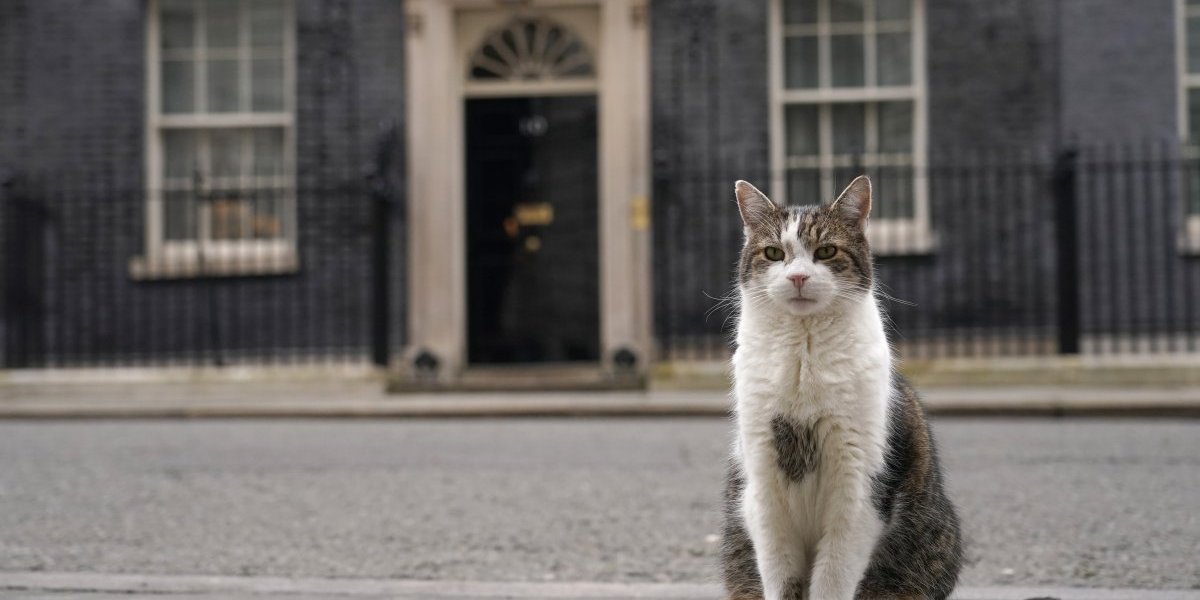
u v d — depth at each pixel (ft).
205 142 34.73
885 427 10.02
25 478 19.47
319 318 33.53
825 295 9.95
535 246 34.04
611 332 32.81
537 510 16.81
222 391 31.27
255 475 19.65
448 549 14.73
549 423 27.04
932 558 10.52
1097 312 31.78
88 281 33.83
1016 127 32.78
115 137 34.22
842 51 33.76
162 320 33.73
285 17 34.50
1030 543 14.61
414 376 32.30
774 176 33.22
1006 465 19.77
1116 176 32.32
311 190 33.35
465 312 34.06
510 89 34.01
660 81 33.17
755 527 10.32
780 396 10.08
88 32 34.27
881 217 33.30
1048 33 32.68
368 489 18.38
